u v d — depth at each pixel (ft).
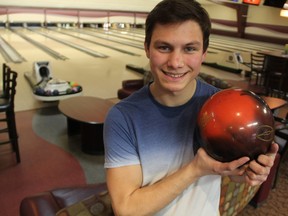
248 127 1.86
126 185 2.12
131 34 40.75
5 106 6.81
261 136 1.88
